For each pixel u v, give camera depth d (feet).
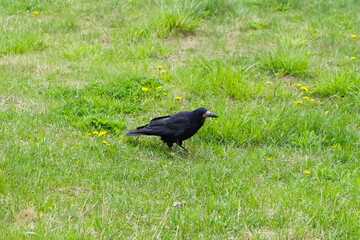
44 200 27.27
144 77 46.91
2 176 29.01
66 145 34.42
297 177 31.94
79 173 30.55
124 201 27.63
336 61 55.62
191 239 25.02
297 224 26.66
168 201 28.27
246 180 31.37
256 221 26.68
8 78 46.34
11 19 63.36
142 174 31.24
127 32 60.95
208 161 34.01
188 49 58.18
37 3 70.64
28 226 25.13
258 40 62.23
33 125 37.06
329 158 34.76
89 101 41.60
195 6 67.26
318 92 46.85
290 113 40.98
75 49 54.85
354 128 40.09
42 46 57.06
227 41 61.62
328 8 75.92
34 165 31.09
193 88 46.24
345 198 29.50
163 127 34.35
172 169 32.24
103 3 72.13
